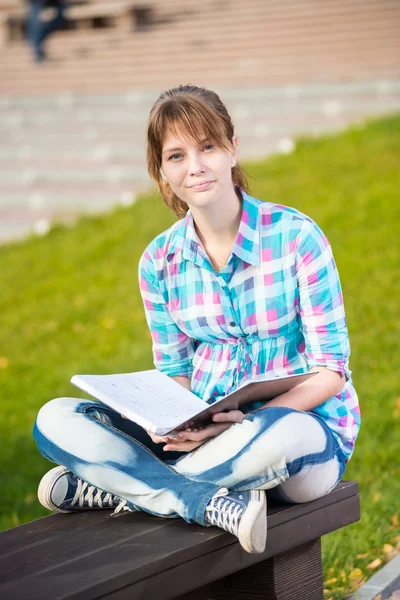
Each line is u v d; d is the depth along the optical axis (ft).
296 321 11.57
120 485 10.75
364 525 14.82
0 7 68.90
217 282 11.52
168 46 58.44
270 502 10.71
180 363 12.49
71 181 44.83
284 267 11.30
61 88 58.34
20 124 53.26
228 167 11.22
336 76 49.11
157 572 9.20
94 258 33.06
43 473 19.31
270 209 11.51
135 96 53.06
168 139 11.08
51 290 31.12
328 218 29.99
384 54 50.03
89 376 11.09
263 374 11.46
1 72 61.57
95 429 10.98
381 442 18.12
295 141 39.65
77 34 65.98
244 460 10.12
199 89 11.40
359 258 27.17
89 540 10.11
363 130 38.99
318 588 11.14
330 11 52.39
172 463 10.98
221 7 59.36
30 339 27.71
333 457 10.72
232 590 10.82
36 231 38.58
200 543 9.61
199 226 11.62
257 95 49.01
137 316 27.71
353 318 23.91
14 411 22.91
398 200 30.22
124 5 62.90
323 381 11.05
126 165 45.03
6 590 8.77
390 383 20.40
